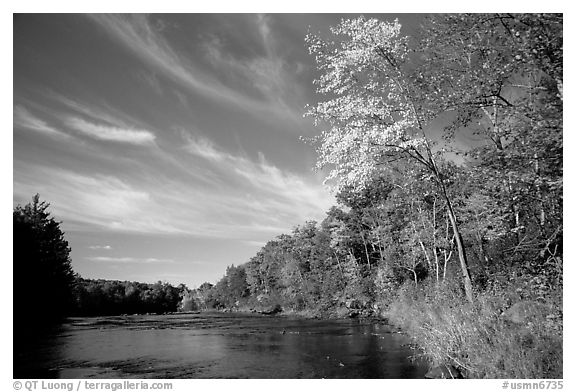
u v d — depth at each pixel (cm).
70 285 6366
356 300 4862
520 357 945
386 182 1848
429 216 3288
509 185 1134
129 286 13525
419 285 3331
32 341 2645
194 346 2323
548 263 1250
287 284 7731
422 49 1398
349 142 1611
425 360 1533
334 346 2100
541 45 1027
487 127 1355
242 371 1522
